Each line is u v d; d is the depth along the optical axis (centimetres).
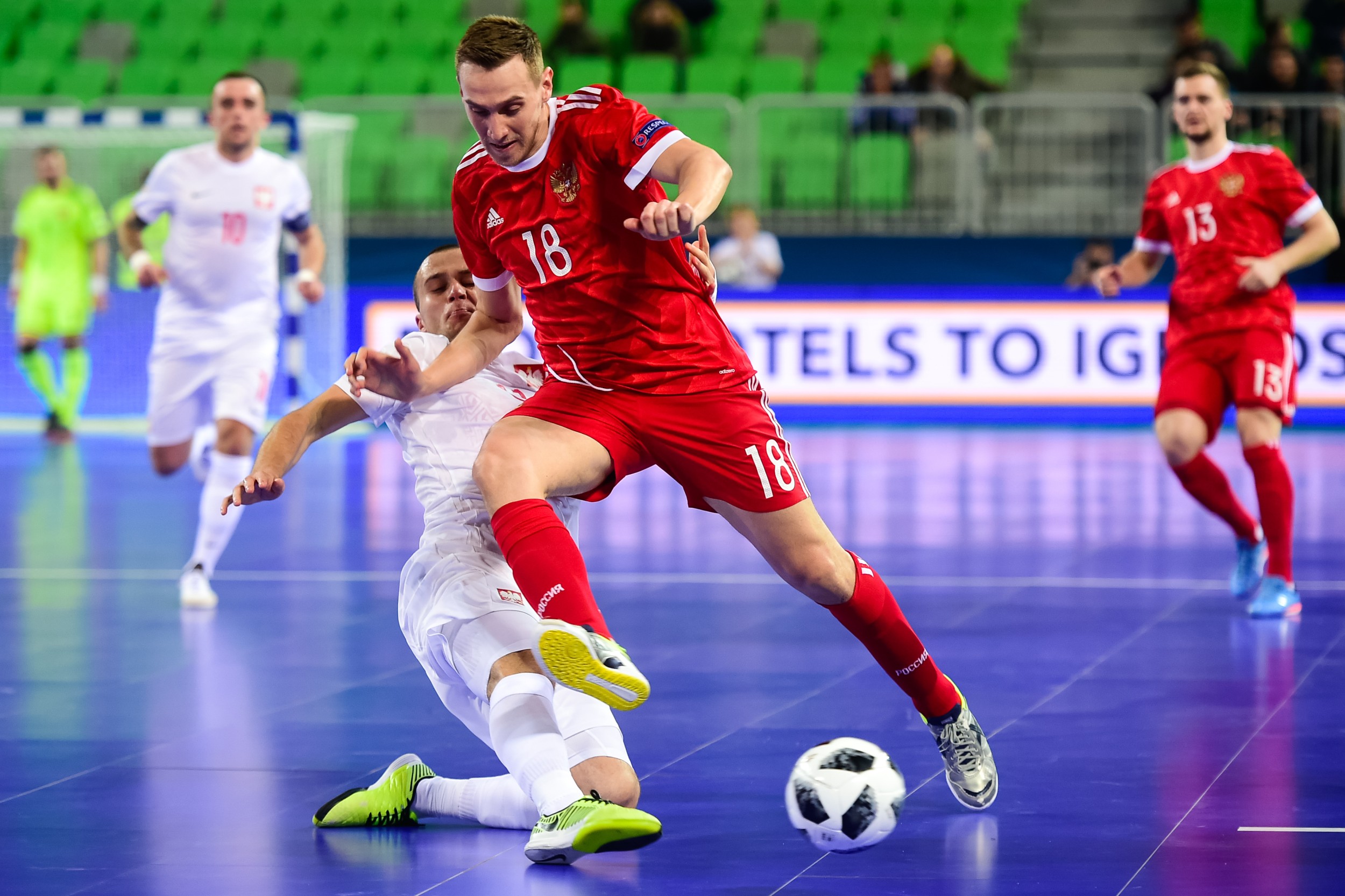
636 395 1320
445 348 1448
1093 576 2705
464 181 1334
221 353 2664
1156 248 2600
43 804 1422
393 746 1634
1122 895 1159
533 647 1298
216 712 1783
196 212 2664
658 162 1235
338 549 3064
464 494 1389
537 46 1264
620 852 1277
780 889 1188
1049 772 1509
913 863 1247
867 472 4250
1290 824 1331
